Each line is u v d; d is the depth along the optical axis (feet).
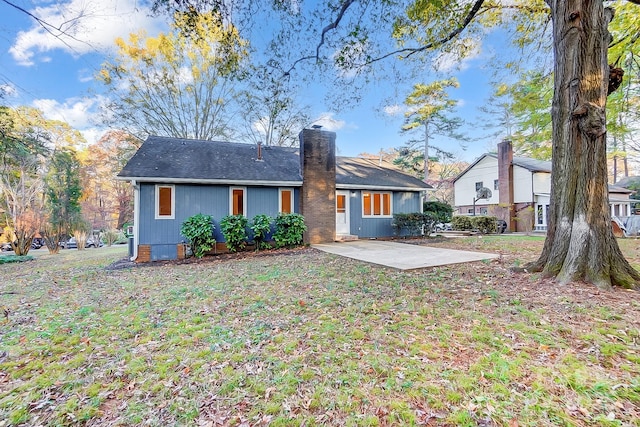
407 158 89.20
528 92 30.96
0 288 19.58
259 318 12.00
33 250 66.44
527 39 25.88
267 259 27.99
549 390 6.61
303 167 38.50
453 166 106.22
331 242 39.01
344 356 8.57
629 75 26.53
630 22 23.85
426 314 11.41
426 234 45.52
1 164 46.14
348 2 19.29
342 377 7.53
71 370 8.46
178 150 38.88
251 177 35.94
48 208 53.36
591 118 14.05
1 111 31.37
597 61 14.20
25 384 7.80
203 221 31.71
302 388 7.21
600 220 14.25
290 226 35.32
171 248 32.73
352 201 43.65
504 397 6.46
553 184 16.19
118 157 70.85
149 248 31.89
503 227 60.70
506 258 22.29
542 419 5.76
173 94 63.67
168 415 6.48
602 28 14.33
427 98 70.69
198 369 8.25
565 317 10.37
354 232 43.55
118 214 84.69
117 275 22.97
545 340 8.88
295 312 12.48
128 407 6.79
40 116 35.19
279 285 17.12
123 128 61.93
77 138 58.18
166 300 15.05
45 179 53.57
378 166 54.19
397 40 23.66
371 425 5.89
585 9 14.38
